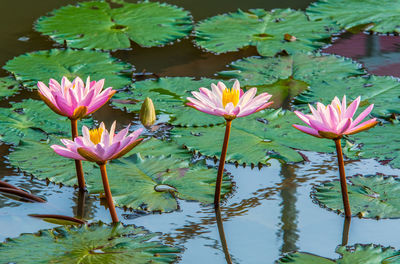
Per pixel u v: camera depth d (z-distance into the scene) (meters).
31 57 5.47
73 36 6.05
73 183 3.52
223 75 5.33
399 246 2.88
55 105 3.01
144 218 3.15
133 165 3.67
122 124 4.37
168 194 3.37
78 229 2.92
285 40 6.17
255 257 2.81
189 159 3.77
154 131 4.25
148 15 6.79
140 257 2.65
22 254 2.63
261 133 4.17
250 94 3.08
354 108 2.85
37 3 7.46
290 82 5.20
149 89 4.93
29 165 3.67
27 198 3.35
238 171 3.71
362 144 3.99
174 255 2.71
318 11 7.07
